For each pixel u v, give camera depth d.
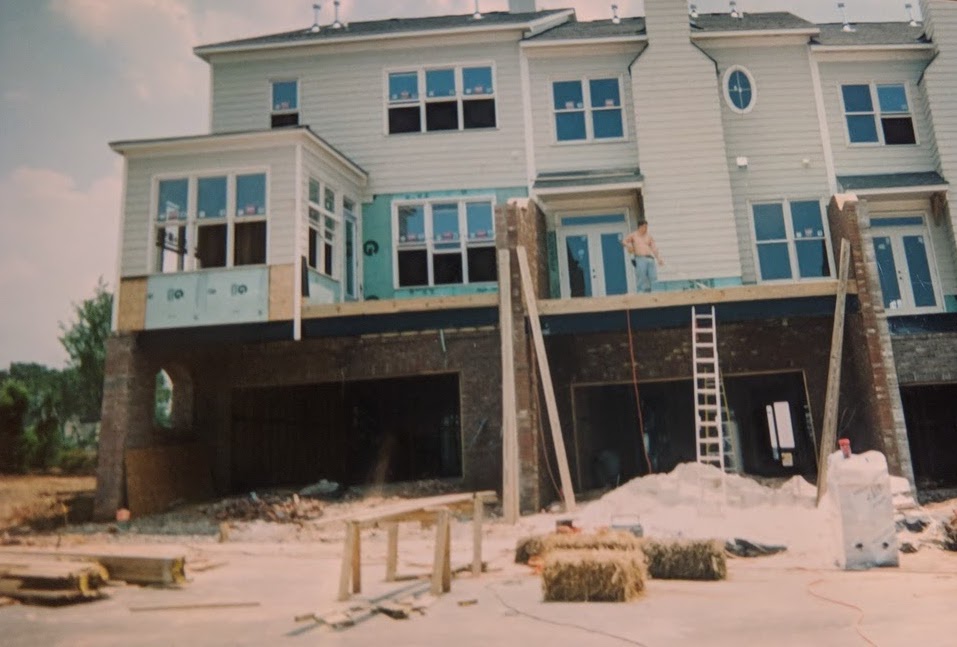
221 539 9.41
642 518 9.09
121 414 11.41
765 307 11.29
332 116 15.20
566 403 13.33
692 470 10.52
